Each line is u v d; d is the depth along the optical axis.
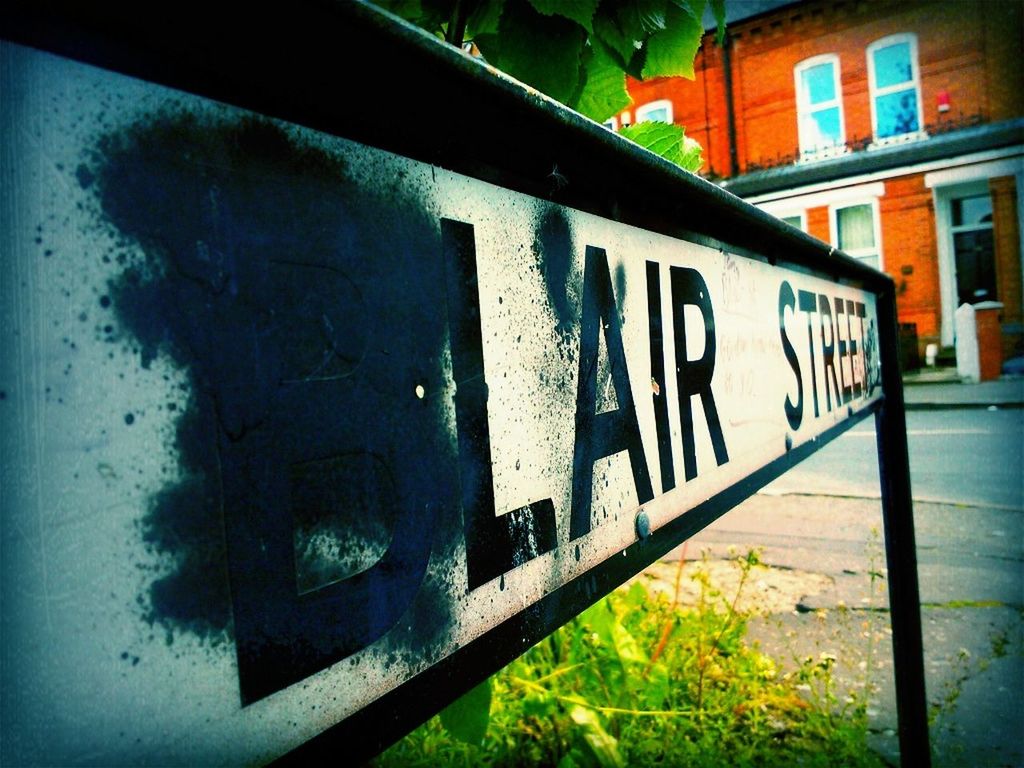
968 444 7.03
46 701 0.25
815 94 14.37
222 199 0.31
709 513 0.79
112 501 0.27
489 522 0.47
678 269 0.75
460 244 0.45
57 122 0.25
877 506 5.01
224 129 0.31
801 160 14.55
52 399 0.25
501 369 0.49
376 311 0.39
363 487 0.37
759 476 0.93
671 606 2.76
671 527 0.71
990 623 3.06
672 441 0.72
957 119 13.10
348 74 0.37
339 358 0.36
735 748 2.05
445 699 0.42
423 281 0.42
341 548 0.36
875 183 13.90
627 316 0.65
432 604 0.42
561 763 1.62
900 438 1.64
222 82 0.31
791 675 2.42
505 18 0.87
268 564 0.32
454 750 1.78
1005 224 12.97
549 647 2.33
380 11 0.36
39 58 0.25
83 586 0.26
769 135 14.85
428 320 0.42
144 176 0.28
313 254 0.35
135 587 0.27
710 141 15.47
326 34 0.35
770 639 2.88
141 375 0.28
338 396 0.36
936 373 12.67
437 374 0.43
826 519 4.74
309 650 0.34
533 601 0.51
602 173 0.60
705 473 0.79
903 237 13.84
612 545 0.61
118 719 0.27
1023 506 4.84
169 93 0.29
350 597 0.36
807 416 1.13
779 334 1.04
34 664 0.25
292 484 0.33
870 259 14.28
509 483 0.49
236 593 0.31
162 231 0.29
